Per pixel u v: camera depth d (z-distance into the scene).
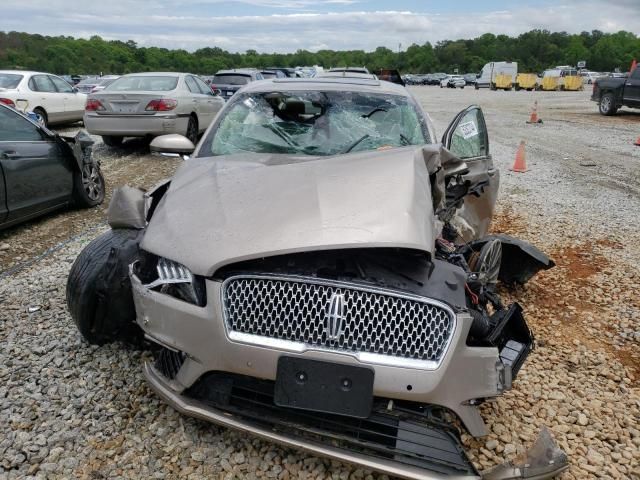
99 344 3.32
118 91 10.63
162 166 9.62
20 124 5.78
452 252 3.01
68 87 14.77
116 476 2.42
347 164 3.04
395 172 2.87
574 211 7.61
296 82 4.39
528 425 2.91
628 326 4.18
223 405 2.40
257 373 2.26
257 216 2.51
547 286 4.89
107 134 10.52
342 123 3.91
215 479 2.43
